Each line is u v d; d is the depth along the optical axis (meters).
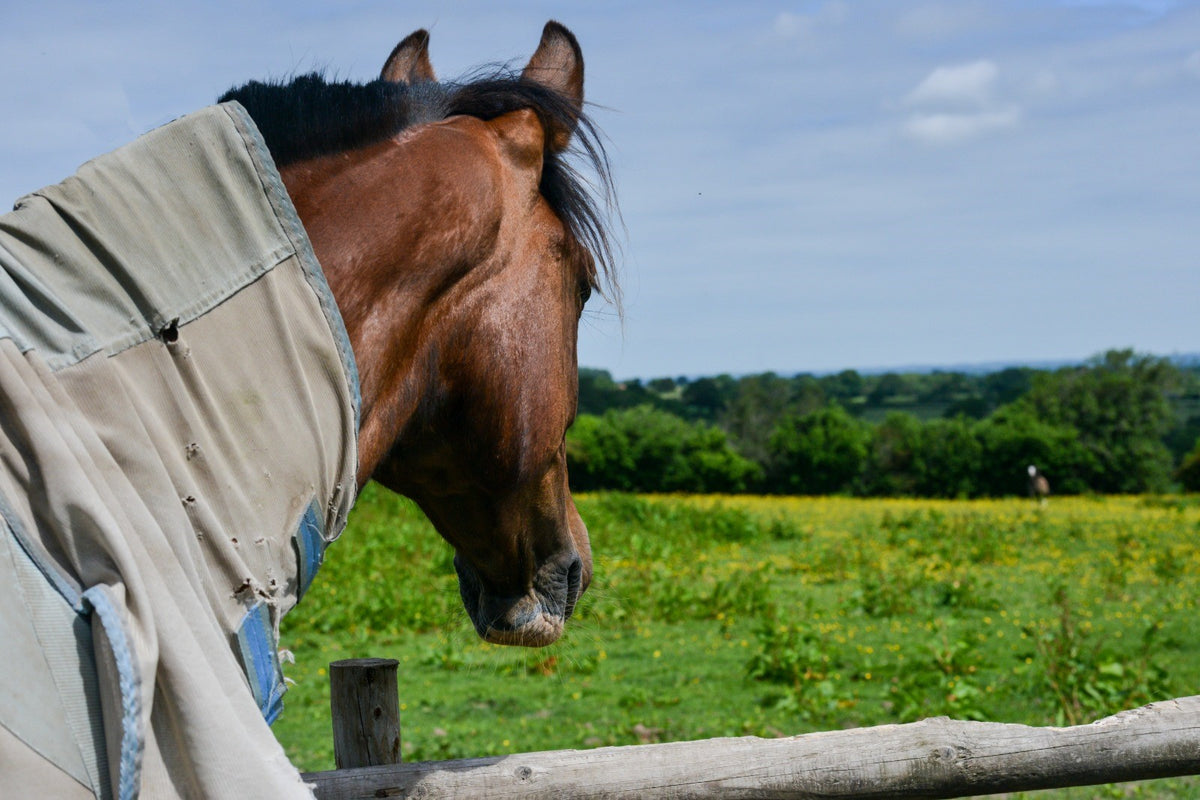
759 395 62.62
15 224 1.16
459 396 1.60
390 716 2.23
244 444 1.28
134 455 1.16
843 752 1.92
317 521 1.35
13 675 1.02
